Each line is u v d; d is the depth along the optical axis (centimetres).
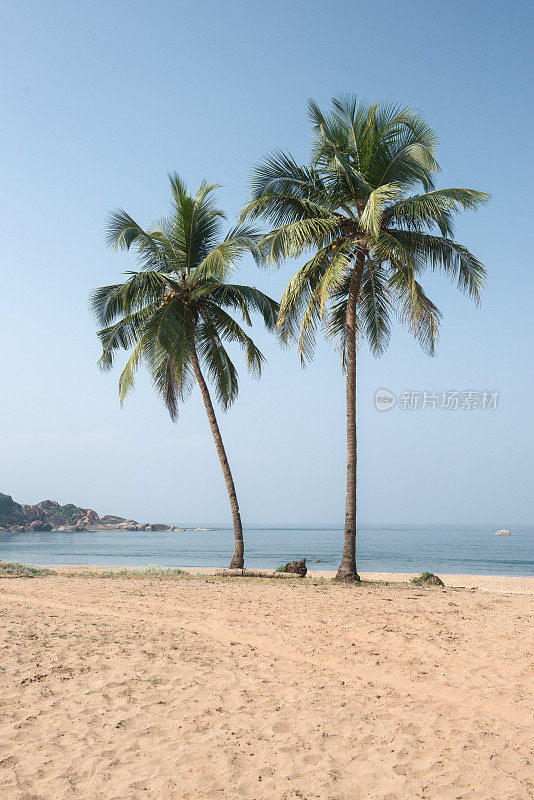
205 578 1764
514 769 416
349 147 1709
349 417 1670
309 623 905
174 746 459
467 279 1684
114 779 405
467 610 1002
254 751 450
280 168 1703
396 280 1747
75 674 643
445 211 1605
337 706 548
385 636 809
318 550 7069
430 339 1731
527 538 12594
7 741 466
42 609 1066
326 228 1658
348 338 1702
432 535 15275
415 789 390
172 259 2142
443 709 540
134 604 1122
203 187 2173
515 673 637
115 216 1969
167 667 673
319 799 378
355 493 1658
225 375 2250
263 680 630
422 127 1681
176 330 1947
